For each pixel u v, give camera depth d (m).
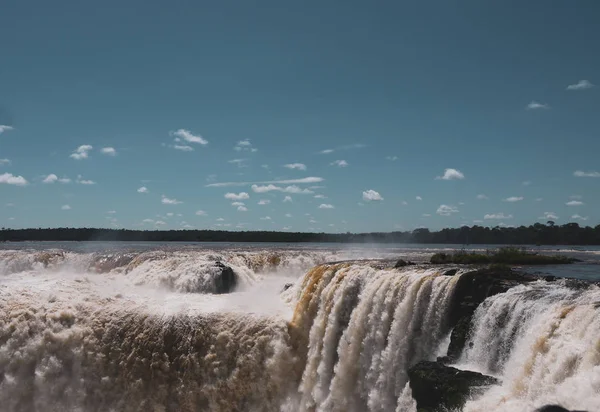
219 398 28.52
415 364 22.25
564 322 17.34
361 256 56.59
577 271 32.03
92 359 29.28
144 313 30.61
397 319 24.62
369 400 24.61
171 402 28.45
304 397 28.17
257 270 52.50
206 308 31.73
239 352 29.16
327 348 28.23
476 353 20.59
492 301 21.25
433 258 39.38
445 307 23.06
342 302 28.59
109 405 28.64
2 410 28.50
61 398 28.73
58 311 30.44
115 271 51.88
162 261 48.88
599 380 14.27
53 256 56.59
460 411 17.86
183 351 29.25
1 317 29.86
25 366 29.14
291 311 31.78
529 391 16.22
